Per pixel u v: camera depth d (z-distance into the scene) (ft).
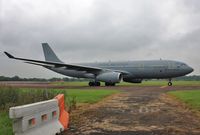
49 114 25.49
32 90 51.80
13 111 18.88
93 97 65.31
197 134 24.70
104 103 52.80
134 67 135.03
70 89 103.40
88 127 28.60
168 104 50.19
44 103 24.30
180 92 80.69
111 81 126.41
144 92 84.69
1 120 31.68
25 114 20.40
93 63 147.64
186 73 128.77
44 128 23.75
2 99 44.68
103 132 25.85
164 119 33.17
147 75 133.90
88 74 136.46
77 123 31.27
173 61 130.52
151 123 30.45
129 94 76.38
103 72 131.64
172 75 130.52
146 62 134.21
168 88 110.11
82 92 83.20
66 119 30.76
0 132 24.86
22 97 46.62
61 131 26.55
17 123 19.99
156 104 50.29
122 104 50.78
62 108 31.32
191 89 100.22
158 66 130.72
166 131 25.99
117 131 26.21
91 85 139.44
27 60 117.60
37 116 22.72
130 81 148.25
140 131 26.08
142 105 48.80
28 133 20.81
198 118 33.78
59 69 153.07
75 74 147.95
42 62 120.37
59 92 54.49
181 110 41.55
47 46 162.81
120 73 130.21
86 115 37.40
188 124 29.68
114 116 36.11
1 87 48.16
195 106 45.42
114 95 72.84
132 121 31.91
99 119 33.76
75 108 45.19
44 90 50.19
